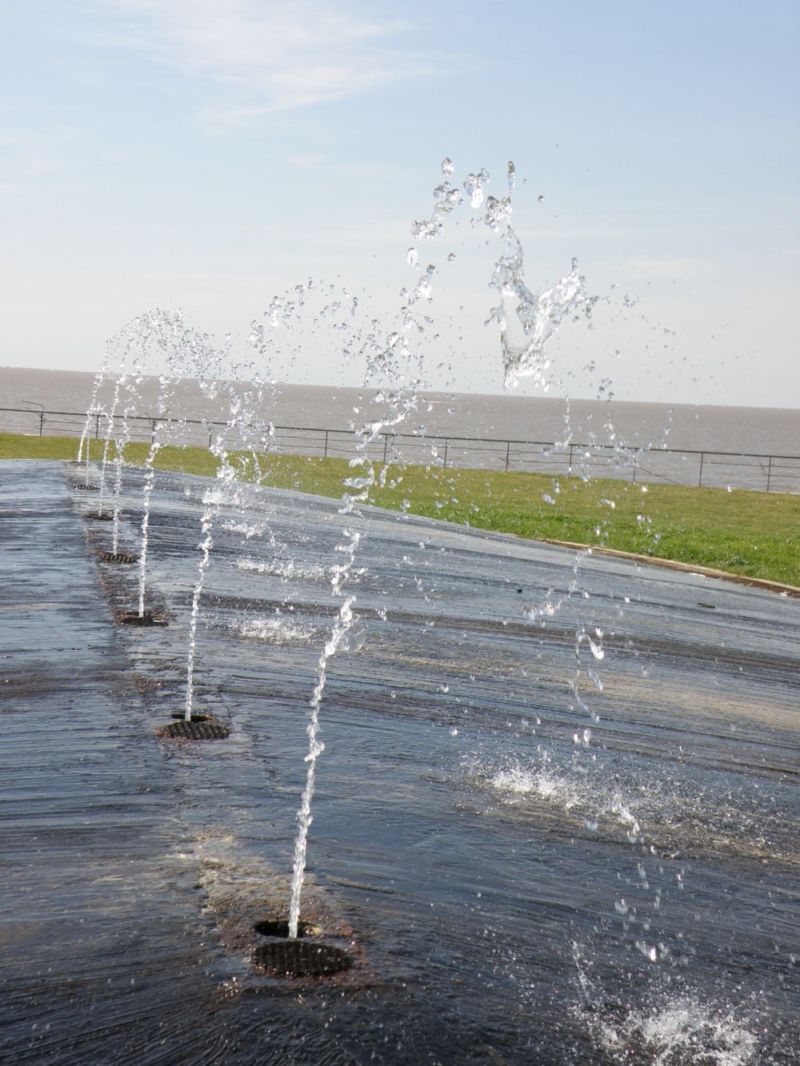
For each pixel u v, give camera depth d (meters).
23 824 3.70
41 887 3.21
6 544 10.35
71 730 4.79
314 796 4.21
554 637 8.41
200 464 25.84
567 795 4.66
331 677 6.23
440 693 6.20
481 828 4.12
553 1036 2.67
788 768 5.52
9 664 5.87
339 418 99.75
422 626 8.20
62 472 19.00
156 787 4.13
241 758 4.57
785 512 23.33
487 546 14.32
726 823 4.56
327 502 18.11
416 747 5.08
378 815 4.10
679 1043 2.73
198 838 3.66
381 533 14.28
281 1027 2.55
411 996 2.76
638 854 4.08
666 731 5.97
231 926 3.03
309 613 8.15
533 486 26.72
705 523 20.44
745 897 3.79
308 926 3.07
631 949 3.24
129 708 5.18
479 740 5.33
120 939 2.91
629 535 17.44
